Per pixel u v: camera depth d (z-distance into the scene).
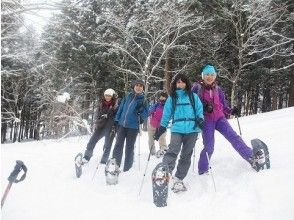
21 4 9.73
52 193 6.09
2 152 11.00
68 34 21.41
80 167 6.94
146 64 19.16
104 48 22.88
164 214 4.82
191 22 19.95
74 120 19.75
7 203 5.61
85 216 4.98
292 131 8.04
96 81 24.55
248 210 4.48
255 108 34.94
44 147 12.62
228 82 24.44
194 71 21.72
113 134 7.71
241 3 21.19
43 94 23.14
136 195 5.70
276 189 4.75
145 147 10.00
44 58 21.20
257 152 5.59
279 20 22.34
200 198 5.18
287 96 34.78
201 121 5.53
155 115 8.29
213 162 6.47
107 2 22.31
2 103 30.59
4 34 13.59
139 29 20.52
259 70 24.81
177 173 5.64
